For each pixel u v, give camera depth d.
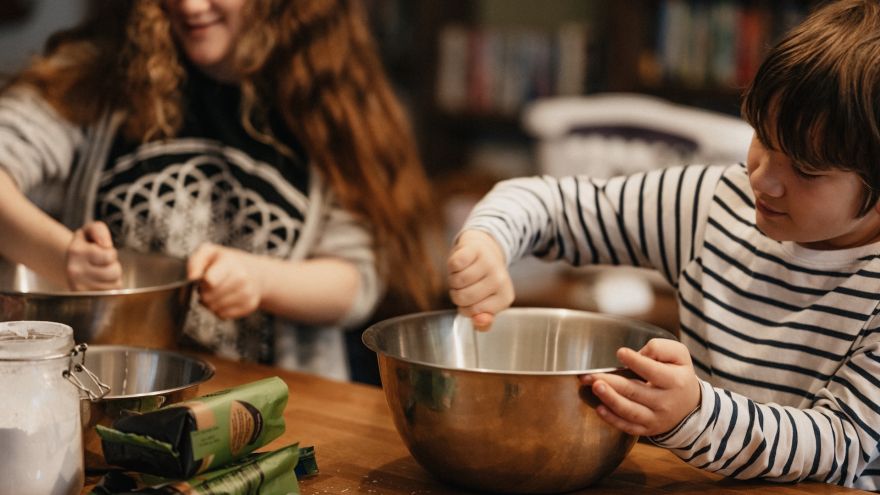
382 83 1.89
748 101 1.04
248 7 1.69
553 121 3.03
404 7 3.66
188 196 1.74
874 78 0.98
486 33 3.53
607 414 0.96
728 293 1.22
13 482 0.86
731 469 1.03
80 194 1.74
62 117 1.71
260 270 1.60
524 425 0.95
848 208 1.03
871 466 1.19
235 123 1.76
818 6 1.16
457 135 3.72
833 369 1.14
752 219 1.23
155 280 1.51
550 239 1.37
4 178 1.58
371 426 1.19
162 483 0.91
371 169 1.81
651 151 2.92
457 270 1.16
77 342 1.23
